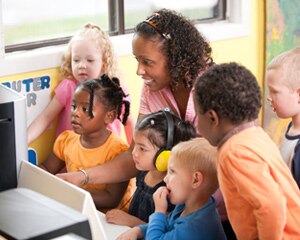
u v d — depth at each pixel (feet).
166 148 5.60
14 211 2.81
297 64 5.52
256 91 4.24
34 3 7.94
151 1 9.29
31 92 7.54
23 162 4.26
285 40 10.25
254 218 4.25
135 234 5.16
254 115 4.27
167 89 6.00
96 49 7.47
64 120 7.75
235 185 4.14
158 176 5.73
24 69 7.41
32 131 7.46
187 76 5.75
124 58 8.46
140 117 6.26
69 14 8.38
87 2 8.54
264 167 4.09
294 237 4.32
